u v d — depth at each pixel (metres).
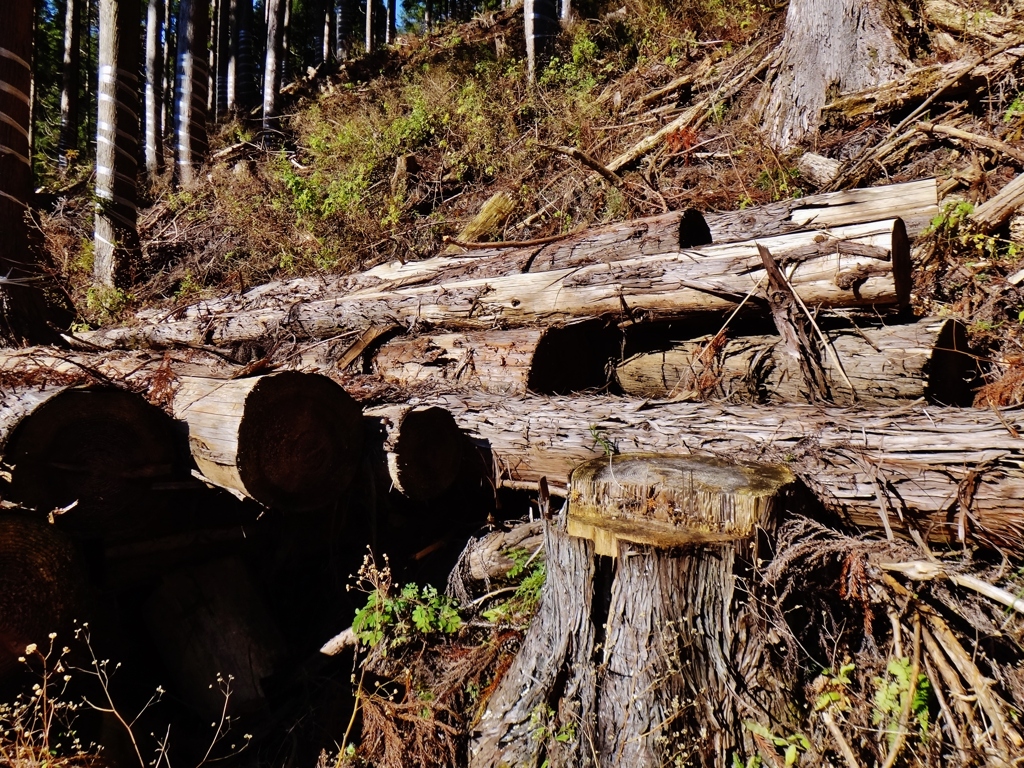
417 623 3.23
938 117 6.02
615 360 4.57
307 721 3.22
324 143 11.38
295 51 27.53
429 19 24.05
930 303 4.42
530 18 11.96
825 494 2.78
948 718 2.34
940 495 2.58
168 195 11.98
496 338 4.39
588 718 2.57
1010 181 4.93
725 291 3.94
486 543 3.50
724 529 2.51
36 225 6.82
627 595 2.56
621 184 7.12
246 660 3.29
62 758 2.61
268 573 3.73
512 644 3.10
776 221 4.40
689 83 8.68
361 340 5.05
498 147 9.22
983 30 6.51
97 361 4.67
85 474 3.20
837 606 2.68
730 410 3.33
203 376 3.80
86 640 2.94
